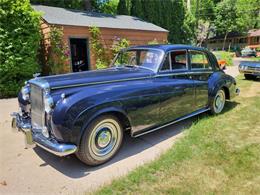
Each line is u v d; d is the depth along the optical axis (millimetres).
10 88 8398
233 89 5918
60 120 2973
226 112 5715
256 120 5102
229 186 2842
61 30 10422
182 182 2947
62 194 2805
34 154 3807
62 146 3004
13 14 8055
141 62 4426
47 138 3221
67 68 10914
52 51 10344
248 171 3135
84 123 3094
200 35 42531
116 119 3500
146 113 3834
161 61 4207
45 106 3143
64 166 3436
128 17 17234
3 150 3961
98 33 11750
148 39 14320
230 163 3342
